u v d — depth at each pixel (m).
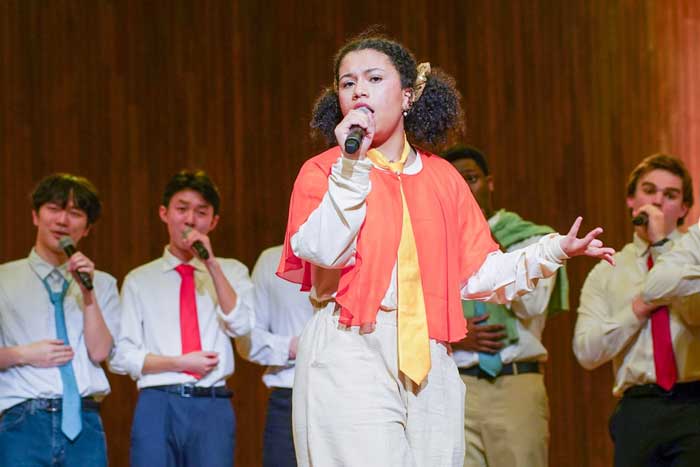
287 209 7.70
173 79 7.60
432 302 2.98
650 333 5.10
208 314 5.56
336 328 2.94
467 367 5.28
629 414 5.11
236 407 7.55
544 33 8.05
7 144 7.29
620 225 8.03
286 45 7.77
